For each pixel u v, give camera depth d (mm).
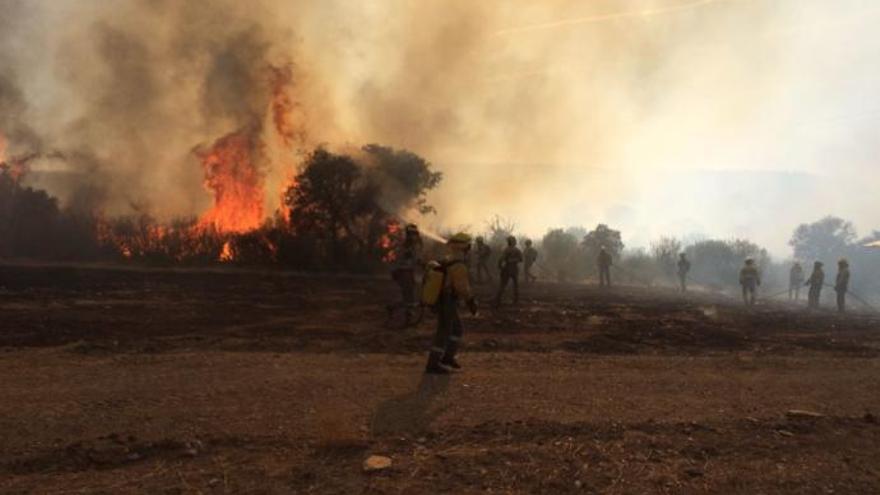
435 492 4477
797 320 15828
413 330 11305
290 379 7242
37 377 7129
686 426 5965
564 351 9766
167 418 5766
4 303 13141
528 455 5133
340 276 22547
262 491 4418
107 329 10492
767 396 7230
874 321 16562
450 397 6715
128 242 23734
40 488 4379
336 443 5203
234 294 16281
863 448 5562
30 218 23328
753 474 4941
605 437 5590
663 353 9992
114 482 4504
